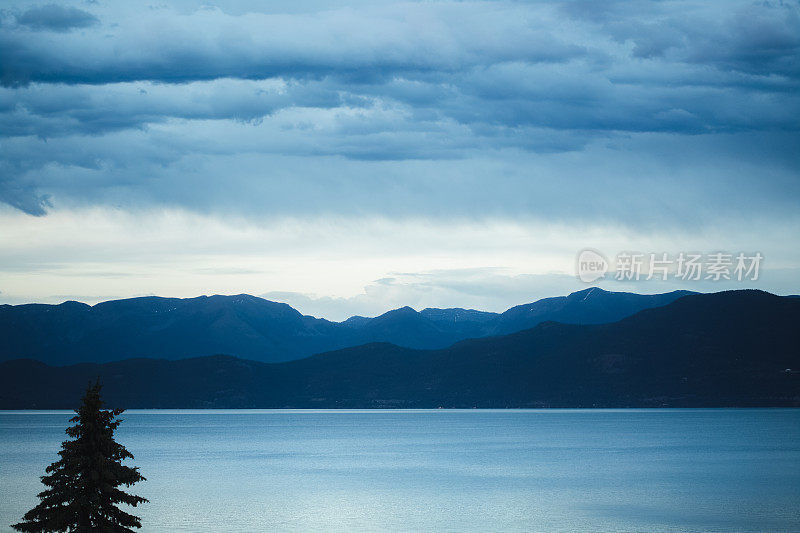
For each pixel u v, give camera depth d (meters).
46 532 42.81
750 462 143.38
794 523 79.19
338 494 104.81
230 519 84.69
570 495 101.31
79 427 43.81
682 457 155.62
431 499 99.19
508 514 86.69
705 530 75.94
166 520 84.19
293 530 78.25
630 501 95.19
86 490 43.12
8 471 133.88
